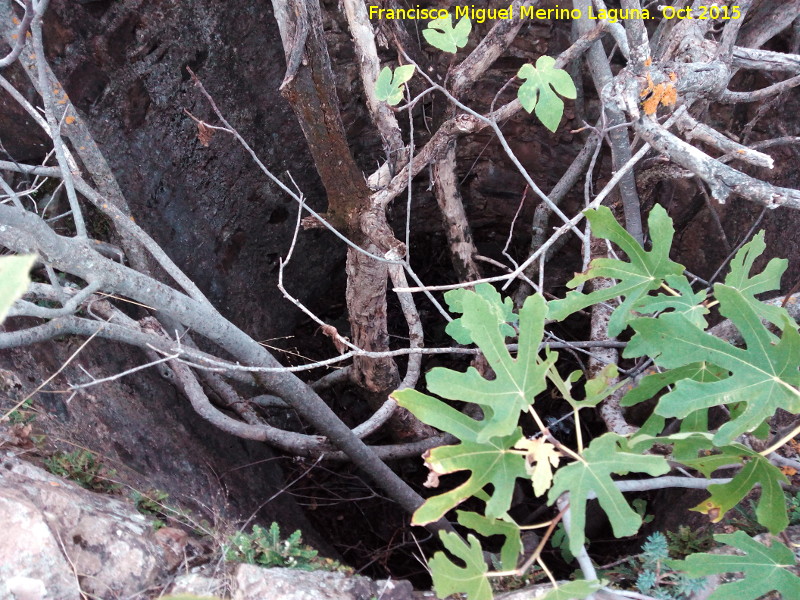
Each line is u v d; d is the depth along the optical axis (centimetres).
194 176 359
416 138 430
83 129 248
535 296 111
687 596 151
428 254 543
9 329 212
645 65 165
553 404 437
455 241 379
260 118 378
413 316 312
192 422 296
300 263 474
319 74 218
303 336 502
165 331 260
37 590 135
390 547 367
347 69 385
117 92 302
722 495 124
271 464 366
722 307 115
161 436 254
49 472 172
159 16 300
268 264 444
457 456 110
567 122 415
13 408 169
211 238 384
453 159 354
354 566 382
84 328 173
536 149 443
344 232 258
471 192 491
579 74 338
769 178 333
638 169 280
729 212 359
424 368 490
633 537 305
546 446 107
